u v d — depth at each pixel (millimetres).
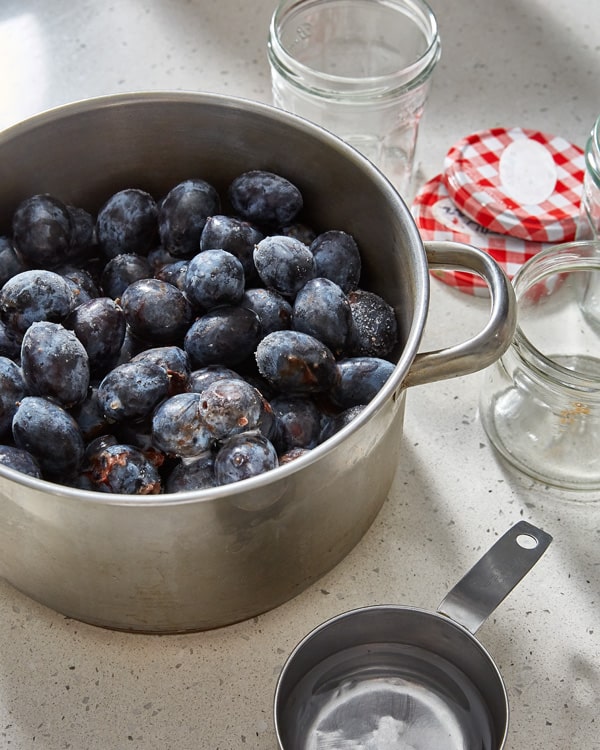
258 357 756
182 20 1057
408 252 749
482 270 739
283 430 750
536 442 830
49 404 727
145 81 1015
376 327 793
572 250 830
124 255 816
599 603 780
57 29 1048
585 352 872
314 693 737
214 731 738
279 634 768
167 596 722
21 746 732
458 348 711
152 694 748
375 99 896
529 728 740
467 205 924
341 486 711
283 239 789
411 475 827
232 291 771
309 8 952
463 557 796
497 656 763
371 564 792
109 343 761
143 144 832
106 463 725
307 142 803
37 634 767
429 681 740
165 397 741
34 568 724
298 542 720
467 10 1066
